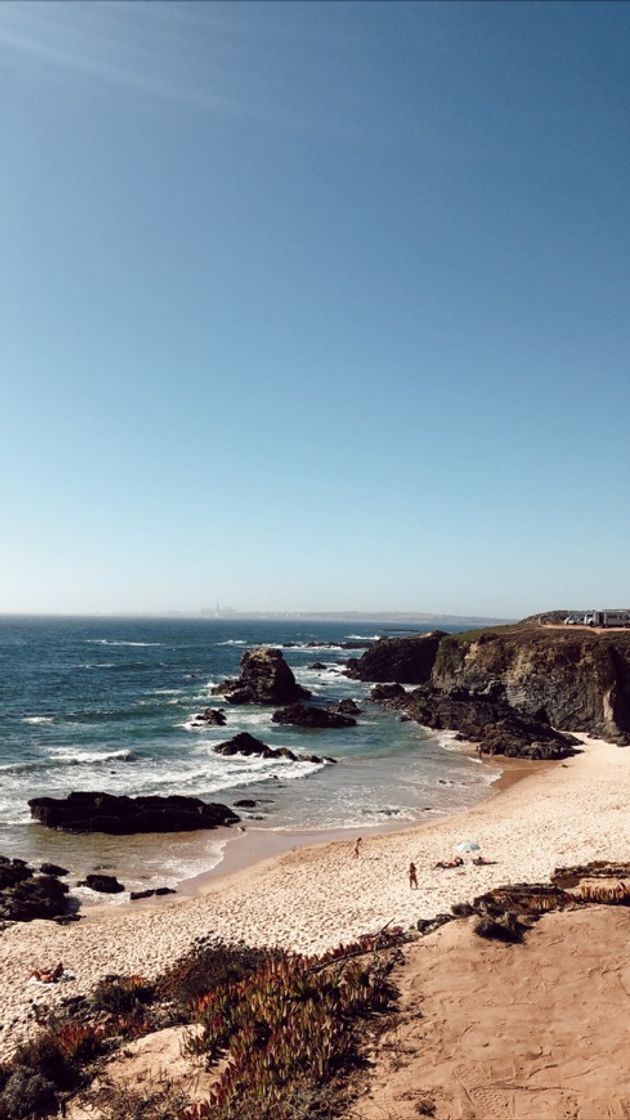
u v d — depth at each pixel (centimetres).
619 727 6259
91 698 8250
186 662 13738
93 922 2455
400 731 6731
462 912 1902
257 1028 1327
